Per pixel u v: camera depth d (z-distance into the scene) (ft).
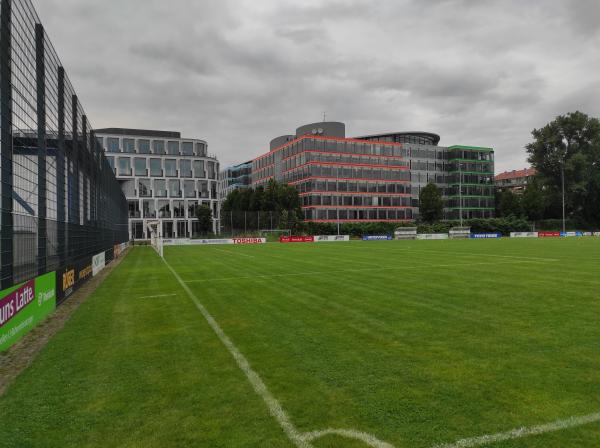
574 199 267.18
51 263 36.32
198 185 245.86
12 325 24.54
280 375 18.54
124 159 229.04
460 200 306.96
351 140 273.33
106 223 78.64
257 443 12.80
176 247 155.12
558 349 21.90
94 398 16.43
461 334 25.07
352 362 20.16
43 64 35.01
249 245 165.68
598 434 13.20
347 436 13.15
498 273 56.08
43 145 34.91
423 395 16.16
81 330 27.71
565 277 51.24
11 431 13.92
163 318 30.96
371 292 41.11
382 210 276.82
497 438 12.96
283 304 35.47
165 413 14.98
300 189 271.69
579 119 247.50
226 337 25.12
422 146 311.68
